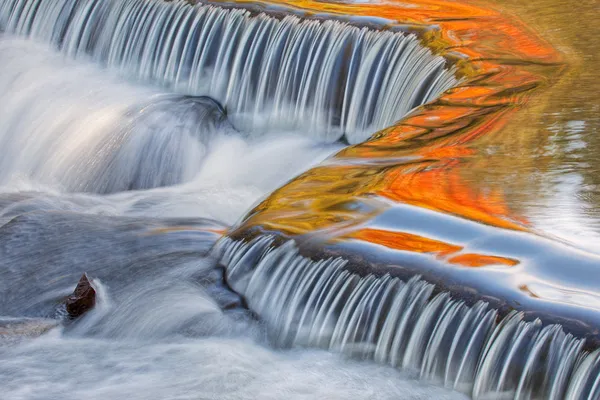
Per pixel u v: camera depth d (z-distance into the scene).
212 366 7.69
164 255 9.48
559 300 7.05
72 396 7.33
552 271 7.48
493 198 8.84
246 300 8.42
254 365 7.68
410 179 9.41
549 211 8.55
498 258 7.68
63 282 9.15
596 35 14.23
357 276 7.73
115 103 15.61
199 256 9.37
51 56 17.66
